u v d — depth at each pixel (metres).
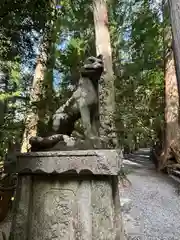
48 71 6.00
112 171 1.71
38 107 5.23
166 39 8.81
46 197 1.88
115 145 4.89
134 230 3.47
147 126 9.73
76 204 1.79
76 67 6.60
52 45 6.16
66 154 1.80
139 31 8.34
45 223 1.83
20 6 3.20
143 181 7.40
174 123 8.83
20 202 1.89
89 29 7.45
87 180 1.81
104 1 6.10
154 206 4.82
